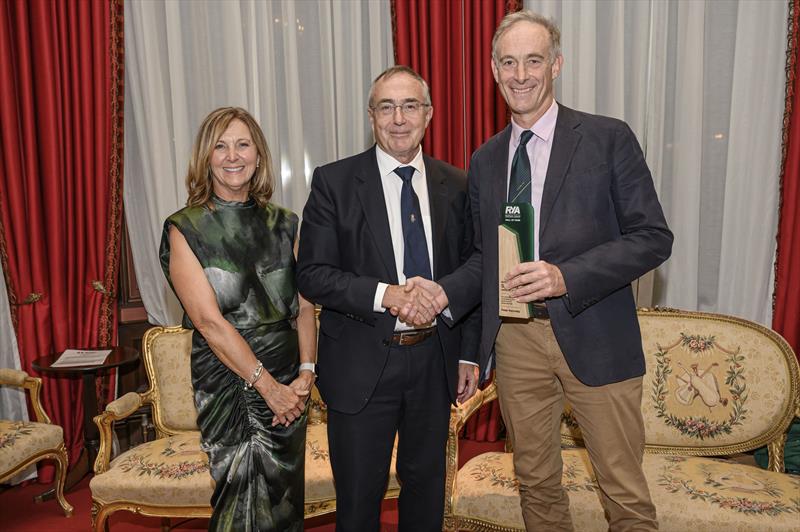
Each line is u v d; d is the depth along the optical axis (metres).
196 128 3.73
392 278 2.11
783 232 3.49
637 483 1.99
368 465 2.12
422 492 2.24
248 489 2.05
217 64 3.73
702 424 2.81
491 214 2.09
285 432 2.10
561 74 3.71
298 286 2.14
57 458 3.26
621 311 1.98
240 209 2.05
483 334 2.10
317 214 2.16
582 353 1.93
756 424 2.73
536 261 1.87
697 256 3.66
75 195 3.62
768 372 2.73
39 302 3.59
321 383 2.19
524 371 2.09
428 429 2.19
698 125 3.56
